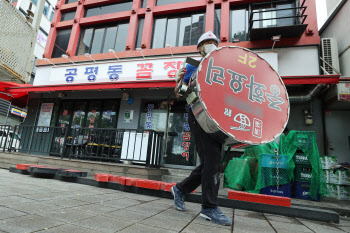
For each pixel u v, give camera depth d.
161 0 8.62
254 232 1.92
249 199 3.02
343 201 4.49
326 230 2.22
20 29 7.70
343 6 6.73
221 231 1.85
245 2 7.32
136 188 3.62
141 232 1.64
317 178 4.20
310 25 6.47
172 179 5.57
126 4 9.13
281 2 7.09
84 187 3.73
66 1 10.28
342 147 6.12
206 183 2.22
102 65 7.64
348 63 6.37
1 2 6.76
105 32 9.14
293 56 6.37
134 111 7.71
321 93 6.17
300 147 4.44
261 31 6.13
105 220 1.87
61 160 5.66
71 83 7.84
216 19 7.63
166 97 7.55
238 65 2.23
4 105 10.16
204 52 2.50
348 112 6.28
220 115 1.99
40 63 9.16
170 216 2.22
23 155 6.08
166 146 7.20
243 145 2.08
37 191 2.88
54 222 1.68
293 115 6.34
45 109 8.95
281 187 4.22
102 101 8.43
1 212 1.79
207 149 2.25
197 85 1.99
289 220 2.58
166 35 8.20
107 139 7.64
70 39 9.13
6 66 7.21
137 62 7.27
